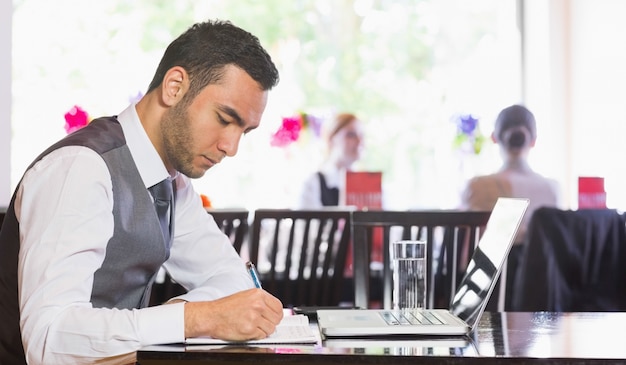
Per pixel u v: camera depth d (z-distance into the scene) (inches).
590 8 248.7
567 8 261.7
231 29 73.6
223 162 266.2
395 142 278.7
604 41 241.3
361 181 182.1
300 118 263.3
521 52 272.5
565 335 70.7
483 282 73.2
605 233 136.7
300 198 230.2
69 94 260.8
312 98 278.5
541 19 265.7
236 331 63.7
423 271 77.6
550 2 262.2
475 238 113.1
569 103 260.1
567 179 259.0
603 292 137.3
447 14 279.1
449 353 61.2
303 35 278.8
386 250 113.6
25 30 257.9
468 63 278.2
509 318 81.5
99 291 75.5
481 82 277.4
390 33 280.2
